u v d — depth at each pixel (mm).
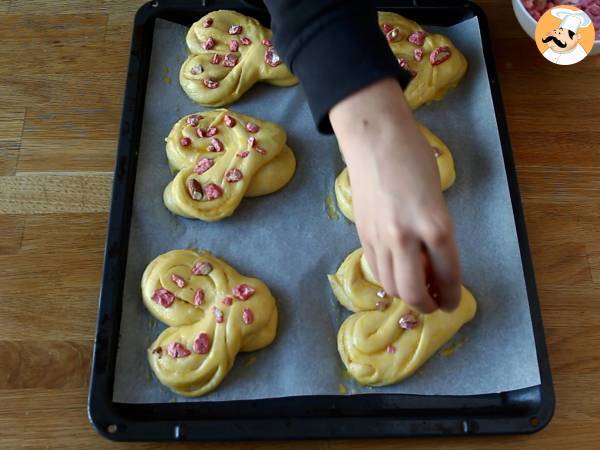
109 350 428
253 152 493
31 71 556
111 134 532
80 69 558
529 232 493
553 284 475
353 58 276
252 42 546
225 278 457
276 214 498
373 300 451
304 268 477
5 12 580
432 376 437
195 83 534
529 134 530
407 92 526
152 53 555
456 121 528
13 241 485
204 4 564
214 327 437
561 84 551
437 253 259
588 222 497
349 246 484
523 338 438
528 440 419
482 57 541
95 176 514
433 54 533
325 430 406
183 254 467
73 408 429
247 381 435
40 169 515
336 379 436
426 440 418
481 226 482
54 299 465
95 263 479
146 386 431
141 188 498
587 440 421
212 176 492
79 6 584
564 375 443
